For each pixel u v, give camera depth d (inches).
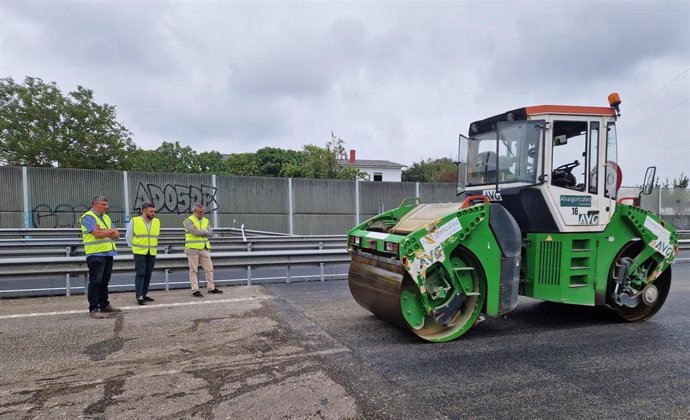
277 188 730.8
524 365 168.4
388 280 199.3
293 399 136.3
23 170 583.5
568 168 219.0
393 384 148.7
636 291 233.8
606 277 225.1
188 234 292.2
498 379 154.4
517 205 220.4
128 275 344.2
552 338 204.1
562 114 213.2
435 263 189.2
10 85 850.8
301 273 392.8
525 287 221.6
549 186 210.2
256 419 123.5
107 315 236.5
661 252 234.4
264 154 1481.3
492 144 240.2
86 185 615.5
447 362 170.9
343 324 223.3
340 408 130.4
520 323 230.7
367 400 136.2
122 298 282.7
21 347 184.1
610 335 209.8
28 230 491.5
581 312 255.0
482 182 246.2
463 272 201.2
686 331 217.6
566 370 163.6
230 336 201.5
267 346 187.8
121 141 952.9
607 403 136.3
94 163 901.2
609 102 226.2
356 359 172.9
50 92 874.8
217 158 1386.6
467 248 197.9
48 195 596.4
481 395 140.9
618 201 240.8
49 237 502.0
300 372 158.6
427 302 192.5
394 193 812.6
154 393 140.1
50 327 213.5
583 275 220.8
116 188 631.2
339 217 772.6
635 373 161.0
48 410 128.0
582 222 217.2
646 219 230.4
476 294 201.3
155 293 298.7
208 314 241.4
